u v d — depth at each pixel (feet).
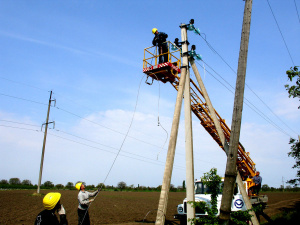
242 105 28.19
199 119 54.44
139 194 205.87
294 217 52.80
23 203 87.25
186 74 42.86
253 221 35.70
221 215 26.23
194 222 33.30
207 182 33.50
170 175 31.19
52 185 276.21
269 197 169.48
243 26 29.89
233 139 27.45
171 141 33.06
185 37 44.21
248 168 57.41
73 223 52.19
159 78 49.90
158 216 29.22
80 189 32.65
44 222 16.60
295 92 32.14
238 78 28.73
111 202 111.86
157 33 51.57
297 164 41.52
